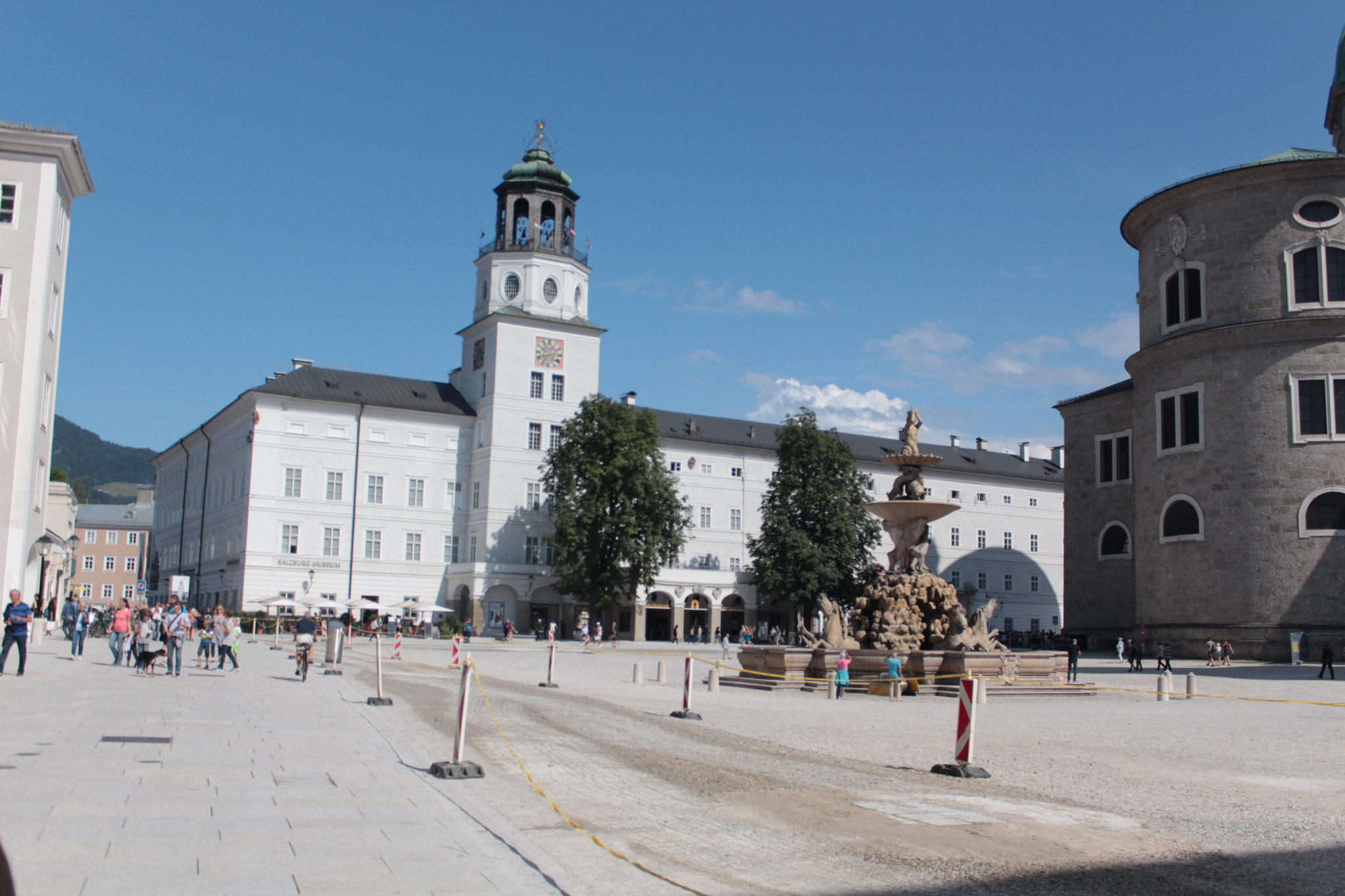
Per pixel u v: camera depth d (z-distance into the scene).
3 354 40.47
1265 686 38.16
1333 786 15.55
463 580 86.38
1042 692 33.44
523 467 88.75
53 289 42.91
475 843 9.83
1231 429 55.12
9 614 26.00
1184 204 58.97
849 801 13.19
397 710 22.23
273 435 84.25
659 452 84.69
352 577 85.56
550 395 90.38
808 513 83.69
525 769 14.80
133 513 167.12
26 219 41.31
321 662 40.56
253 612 80.19
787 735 21.23
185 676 29.48
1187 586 56.44
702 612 91.81
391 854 9.31
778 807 12.62
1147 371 60.59
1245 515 54.16
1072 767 17.36
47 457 44.66
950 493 109.25
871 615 37.34
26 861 8.53
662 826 11.40
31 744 14.71
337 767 13.98
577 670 44.00
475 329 92.38
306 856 9.12
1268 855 10.72
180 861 8.78
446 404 91.50
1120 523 72.25
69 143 41.91
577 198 94.50
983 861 10.16
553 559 88.88
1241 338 54.81
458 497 90.50
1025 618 111.06
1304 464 52.78
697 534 97.31
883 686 32.88
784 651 35.50
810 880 9.34
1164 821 12.55
